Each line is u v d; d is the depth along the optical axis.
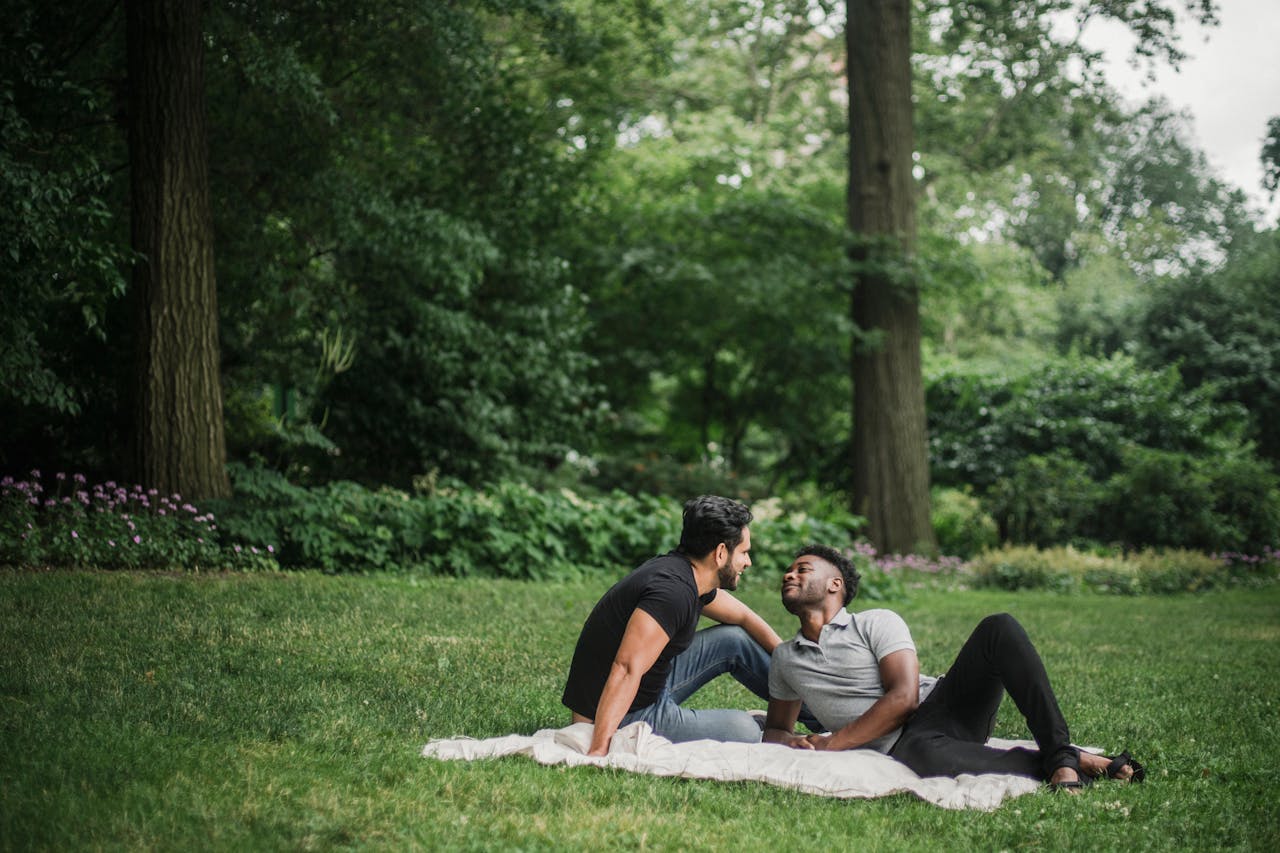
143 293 10.58
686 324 20.41
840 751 4.45
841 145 26.56
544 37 14.34
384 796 3.83
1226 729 5.66
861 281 19.48
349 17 12.20
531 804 3.83
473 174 14.23
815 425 23.06
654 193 21.20
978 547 21.28
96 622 6.84
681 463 23.52
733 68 25.73
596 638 4.58
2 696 4.89
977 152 24.34
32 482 9.98
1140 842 3.62
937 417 22.61
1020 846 3.59
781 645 4.75
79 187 9.83
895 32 19.27
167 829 3.42
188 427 10.63
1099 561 17.05
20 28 9.95
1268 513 19.72
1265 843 3.67
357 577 10.14
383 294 14.31
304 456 14.08
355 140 12.73
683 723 4.74
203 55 10.84
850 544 15.19
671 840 3.53
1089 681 7.24
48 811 3.46
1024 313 30.75
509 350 15.10
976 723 4.52
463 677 6.18
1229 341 25.45
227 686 5.42
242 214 12.51
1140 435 21.58
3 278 9.09
